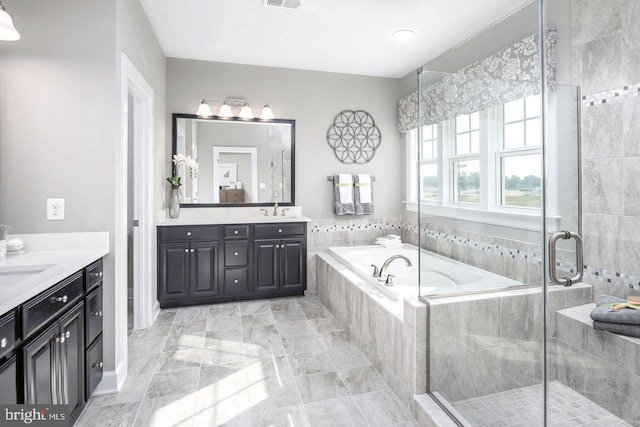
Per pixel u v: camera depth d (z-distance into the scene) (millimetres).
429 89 2252
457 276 1909
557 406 1528
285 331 2943
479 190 1866
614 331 1486
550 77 2270
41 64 1949
